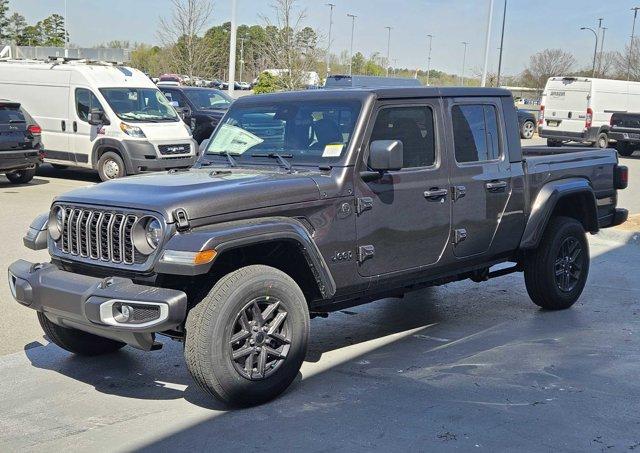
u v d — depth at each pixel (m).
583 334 6.54
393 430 4.49
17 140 15.20
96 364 5.86
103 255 4.89
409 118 5.84
